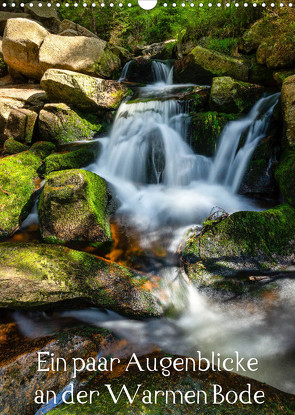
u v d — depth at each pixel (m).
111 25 9.99
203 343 2.63
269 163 4.71
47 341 2.45
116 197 4.58
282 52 5.38
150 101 5.80
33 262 2.98
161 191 5.26
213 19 7.48
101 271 3.09
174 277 3.26
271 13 5.64
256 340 2.64
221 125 5.15
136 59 7.78
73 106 6.17
